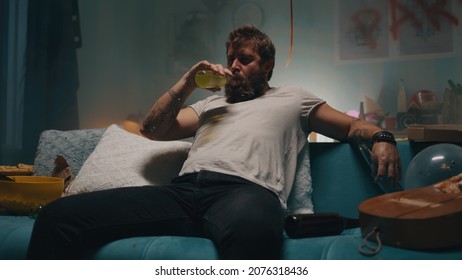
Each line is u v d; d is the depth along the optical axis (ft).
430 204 3.76
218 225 3.92
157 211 4.41
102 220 4.17
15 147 11.55
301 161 5.40
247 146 4.85
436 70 11.32
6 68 11.41
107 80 13.43
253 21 12.69
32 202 5.38
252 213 3.79
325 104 5.52
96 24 13.35
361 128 5.12
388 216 3.54
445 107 10.83
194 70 5.49
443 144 4.78
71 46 11.53
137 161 5.87
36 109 11.19
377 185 5.30
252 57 5.46
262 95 5.53
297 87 5.57
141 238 4.19
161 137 5.82
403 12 11.60
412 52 11.52
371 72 11.83
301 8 12.37
